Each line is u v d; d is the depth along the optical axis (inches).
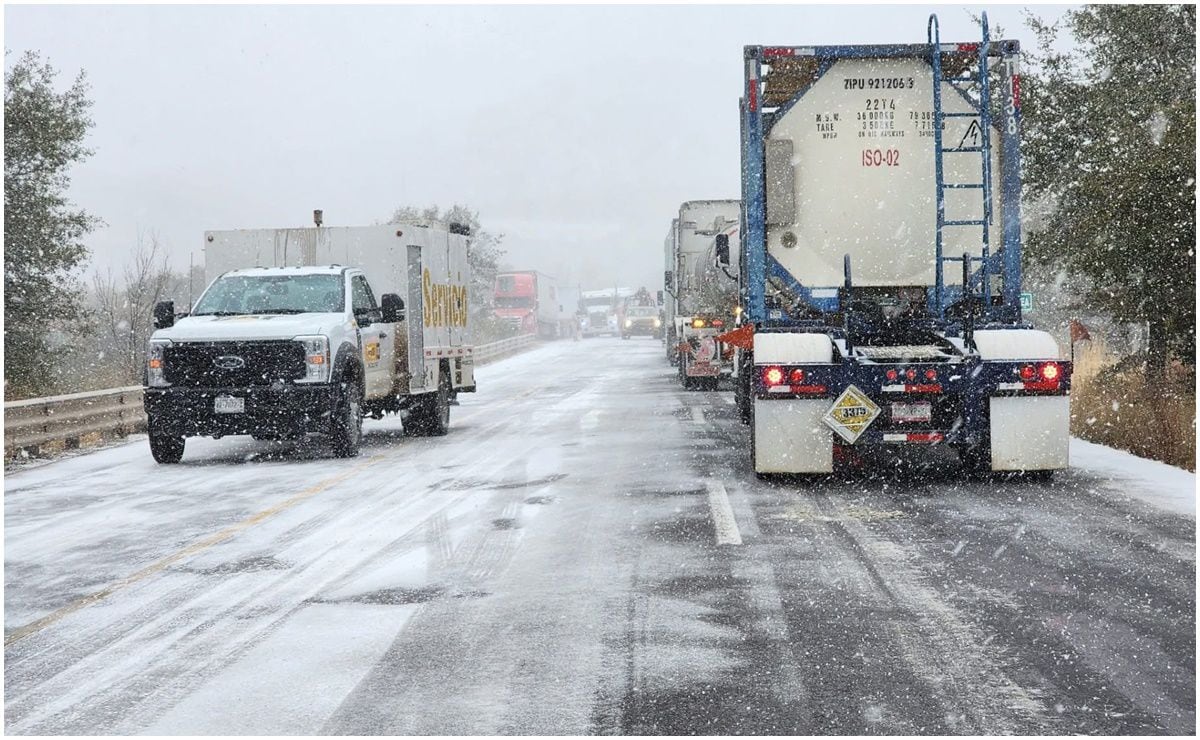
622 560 317.7
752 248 489.7
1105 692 204.4
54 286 941.2
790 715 195.8
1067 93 682.2
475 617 262.4
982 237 486.9
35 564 338.3
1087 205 646.5
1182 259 552.7
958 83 490.6
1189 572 292.0
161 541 367.9
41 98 917.8
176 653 241.9
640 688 210.8
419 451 612.1
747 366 639.1
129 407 778.8
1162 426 517.7
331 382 564.7
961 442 442.6
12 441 610.5
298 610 273.7
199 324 580.1
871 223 491.2
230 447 676.7
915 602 266.7
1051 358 440.5
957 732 187.0
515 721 196.4
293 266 655.8
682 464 519.2
